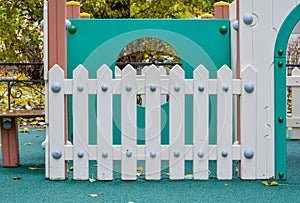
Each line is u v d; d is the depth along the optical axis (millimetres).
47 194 3412
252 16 3857
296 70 6621
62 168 3885
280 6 3861
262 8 3859
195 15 8898
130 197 3318
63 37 3945
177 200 3236
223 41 4875
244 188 3586
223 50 4879
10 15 8203
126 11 9094
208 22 4863
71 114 4902
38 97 8891
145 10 9156
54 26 3945
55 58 3945
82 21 4832
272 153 3879
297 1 3869
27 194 3416
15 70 9539
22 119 8352
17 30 8711
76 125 3865
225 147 3873
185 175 3990
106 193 3439
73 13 5215
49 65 3941
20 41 9016
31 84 9039
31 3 8812
